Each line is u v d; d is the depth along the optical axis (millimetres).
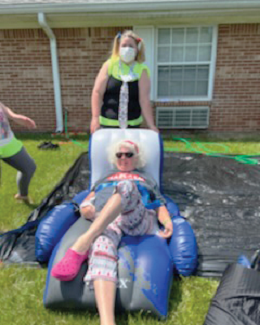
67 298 1957
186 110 7492
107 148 3023
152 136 3297
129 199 2168
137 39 3359
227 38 6922
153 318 1919
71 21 6684
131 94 3467
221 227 3068
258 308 1786
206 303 2094
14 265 2475
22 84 7441
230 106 7449
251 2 6148
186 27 6926
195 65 7246
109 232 2176
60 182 4148
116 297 1913
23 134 7426
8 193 3863
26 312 2006
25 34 7039
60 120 7621
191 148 5984
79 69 7258
